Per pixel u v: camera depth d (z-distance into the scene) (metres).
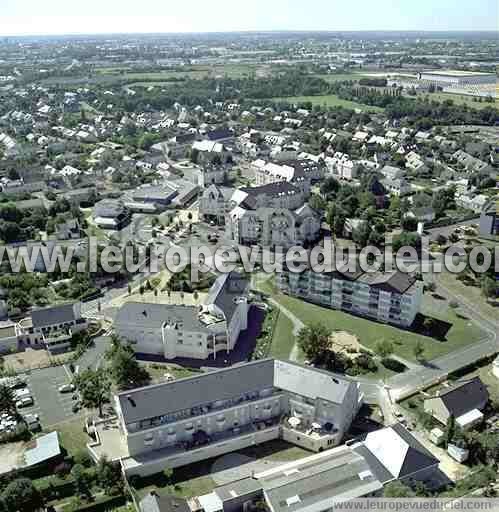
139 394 180.50
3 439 185.62
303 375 192.25
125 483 166.62
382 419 195.25
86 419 195.00
